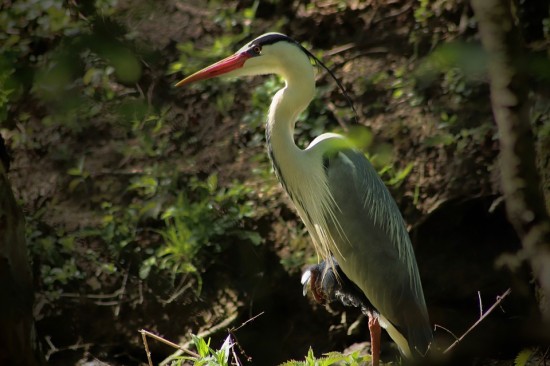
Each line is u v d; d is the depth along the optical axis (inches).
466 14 464.1
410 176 433.4
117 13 235.5
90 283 438.9
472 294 410.3
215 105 494.3
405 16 502.6
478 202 420.2
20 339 248.1
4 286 243.3
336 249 358.0
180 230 435.2
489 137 430.3
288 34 523.5
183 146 477.7
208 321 424.8
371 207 351.9
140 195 463.8
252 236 432.8
